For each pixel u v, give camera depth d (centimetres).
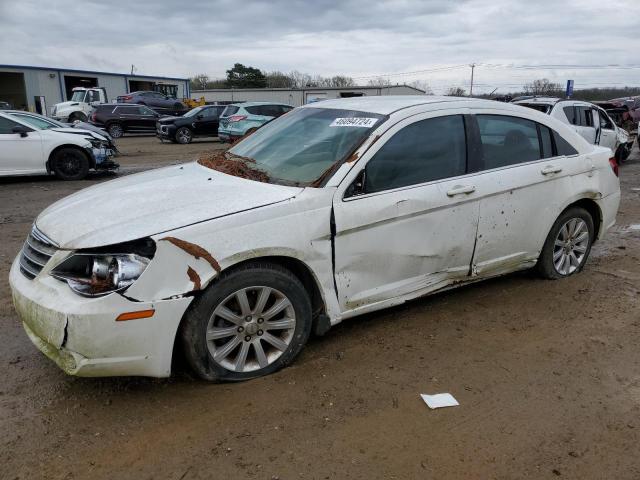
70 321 277
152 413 300
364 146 364
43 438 278
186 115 2391
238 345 327
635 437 287
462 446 277
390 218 363
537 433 289
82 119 3077
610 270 551
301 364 354
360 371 347
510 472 259
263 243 313
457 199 396
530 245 466
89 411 301
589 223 516
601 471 262
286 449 271
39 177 1200
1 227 721
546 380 341
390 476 254
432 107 405
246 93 5903
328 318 354
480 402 316
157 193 345
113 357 286
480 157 420
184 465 260
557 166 468
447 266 409
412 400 316
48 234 312
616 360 368
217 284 307
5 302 451
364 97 463
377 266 368
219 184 359
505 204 429
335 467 260
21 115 1166
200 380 332
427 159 392
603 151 522
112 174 1277
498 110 443
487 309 447
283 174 372
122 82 4759
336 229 341
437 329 410
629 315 440
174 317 293
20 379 333
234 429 287
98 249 286
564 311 446
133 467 258
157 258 286
